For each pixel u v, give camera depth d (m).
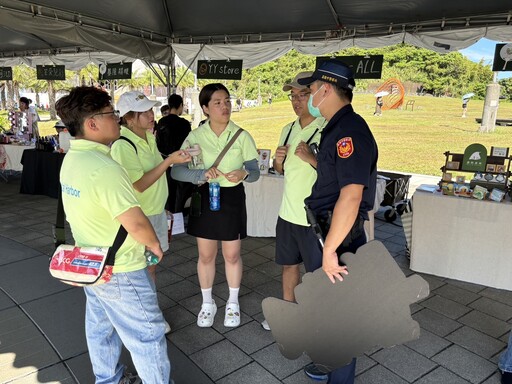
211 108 2.46
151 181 2.18
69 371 2.30
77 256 1.54
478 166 3.44
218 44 5.56
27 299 3.13
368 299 1.70
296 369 2.33
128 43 5.23
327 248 1.62
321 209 1.83
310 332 1.82
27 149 6.69
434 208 3.51
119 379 1.98
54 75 7.86
